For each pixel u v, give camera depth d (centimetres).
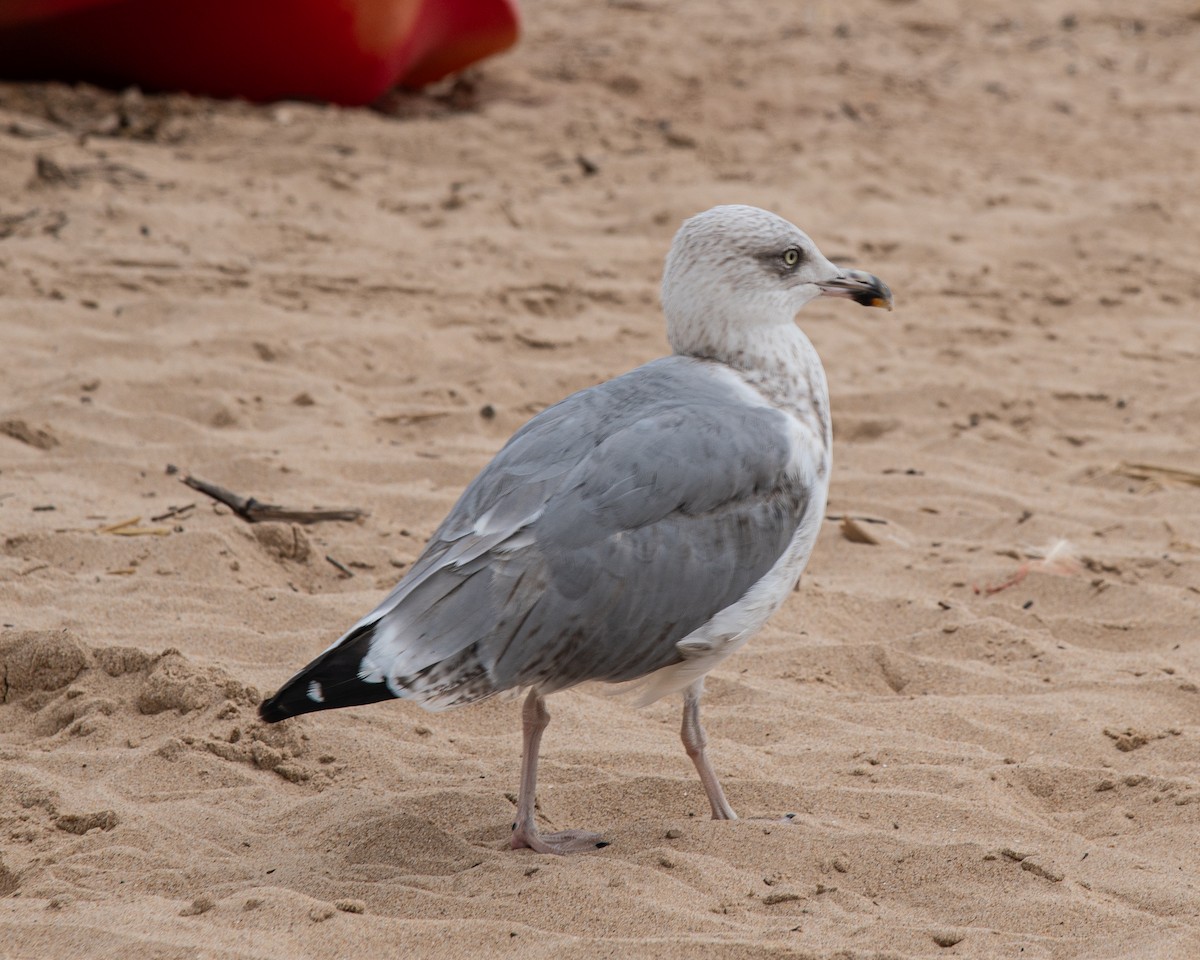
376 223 2019
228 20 2369
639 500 748
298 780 849
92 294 1700
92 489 1239
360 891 718
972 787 841
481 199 2138
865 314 1833
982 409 1554
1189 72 3186
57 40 2383
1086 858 762
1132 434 1505
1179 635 1065
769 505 782
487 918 694
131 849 752
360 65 2475
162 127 2298
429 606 725
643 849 766
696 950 661
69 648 937
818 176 2319
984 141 2619
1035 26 3547
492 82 2775
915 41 3341
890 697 975
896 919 704
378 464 1327
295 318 1669
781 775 865
